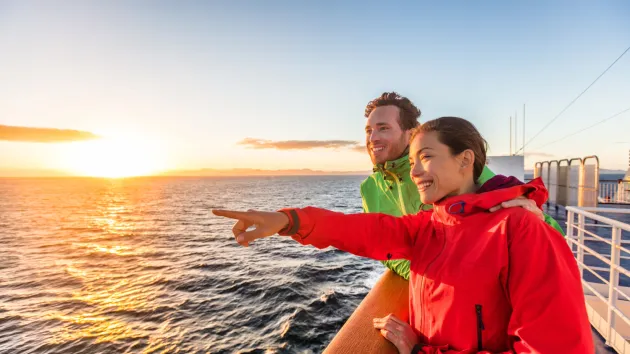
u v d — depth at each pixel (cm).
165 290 2548
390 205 208
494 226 107
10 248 4597
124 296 2480
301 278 2559
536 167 2369
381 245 142
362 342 131
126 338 1783
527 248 96
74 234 5731
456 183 121
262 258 3375
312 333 1639
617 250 341
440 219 125
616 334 334
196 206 10688
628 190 2108
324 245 136
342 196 13625
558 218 1496
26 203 13675
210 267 3145
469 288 105
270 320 1827
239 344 1590
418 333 128
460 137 119
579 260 433
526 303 94
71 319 2106
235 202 11594
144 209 10244
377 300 169
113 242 4894
